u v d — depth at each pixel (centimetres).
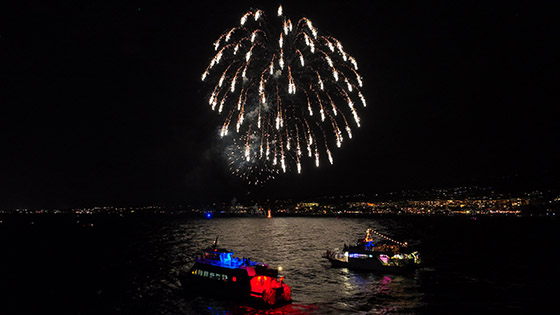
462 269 6469
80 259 8650
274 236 15162
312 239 13600
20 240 14162
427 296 4684
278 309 4128
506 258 7694
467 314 3991
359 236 14688
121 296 4916
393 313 4031
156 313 4112
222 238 14475
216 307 4169
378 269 6184
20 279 6266
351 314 3978
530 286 5122
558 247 9350
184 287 4756
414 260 6272
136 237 15288
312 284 5472
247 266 4341
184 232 18450
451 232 15662
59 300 4828
